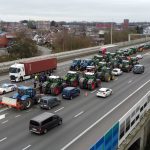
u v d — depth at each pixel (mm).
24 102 40469
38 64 63750
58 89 48594
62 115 38594
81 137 31734
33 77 62531
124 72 70125
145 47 123000
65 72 69062
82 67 70688
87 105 43125
